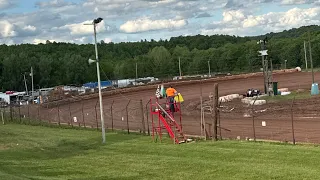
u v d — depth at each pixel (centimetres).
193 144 2411
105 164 1986
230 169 1650
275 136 2583
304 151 1906
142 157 2117
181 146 2367
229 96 5434
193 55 15862
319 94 4841
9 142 2928
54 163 2102
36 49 17312
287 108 3872
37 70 13550
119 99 6900
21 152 2511
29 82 13450
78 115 5294
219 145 2280
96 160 2127
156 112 2812
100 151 2462
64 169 1912
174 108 2873
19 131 3700
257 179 1466
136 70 13450
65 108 6359
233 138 2605
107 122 4269
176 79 10612
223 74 11675
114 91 8206
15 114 5825
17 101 8569
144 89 8319
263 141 2372
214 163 1794
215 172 1628
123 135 3139
